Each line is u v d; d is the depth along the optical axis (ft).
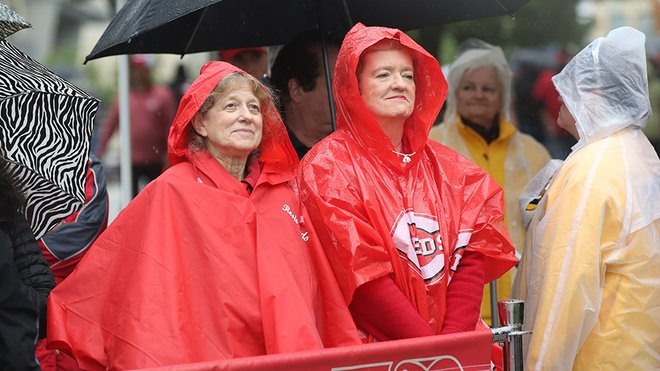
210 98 29.17
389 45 31.17
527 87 72.28
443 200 31.22
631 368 31.17
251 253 28.25
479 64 45.70
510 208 45.21
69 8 80.94
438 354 27.73
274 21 39.96
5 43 31.76
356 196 30.09
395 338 29.25
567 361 31.12
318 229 29.78
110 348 27.40
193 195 28.45
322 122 37.63
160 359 26.50
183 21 37.81
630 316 31.30
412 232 30.35
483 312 42.29
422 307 29.84
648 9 89.76
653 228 31.71
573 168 32.63
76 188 29.99
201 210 28.32
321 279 29.40
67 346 27.71
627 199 31.60
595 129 33.12
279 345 27.04
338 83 31.32
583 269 31.12
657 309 31.40
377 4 40.01
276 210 29.50
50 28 80.94
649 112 33.37
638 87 33.01
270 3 39.58
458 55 47.50
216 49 39.47
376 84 30.81
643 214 31.53
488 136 46.21
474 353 28.25
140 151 68.18
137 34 32.60
